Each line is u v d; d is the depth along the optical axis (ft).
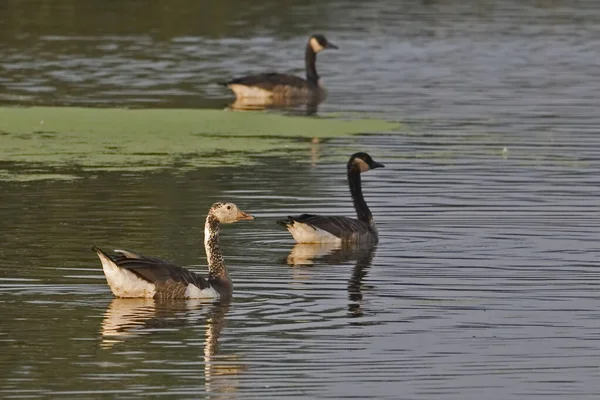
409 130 108.58
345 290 59.16
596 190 82.53
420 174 88.22
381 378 46.88
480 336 51.96
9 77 139.03
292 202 79.36
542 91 132.67
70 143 99.60
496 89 134.41
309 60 137.90
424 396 45.03
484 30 184.75
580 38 176.96
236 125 110.22
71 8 194.49
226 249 67.62
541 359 49.16
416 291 59.00
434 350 50.14
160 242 67.92
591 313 55.31
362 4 212.43
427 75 145.48
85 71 144.77
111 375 46.68
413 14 201.67
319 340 51.26
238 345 50.39
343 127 110.22
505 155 95.81
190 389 45.34
